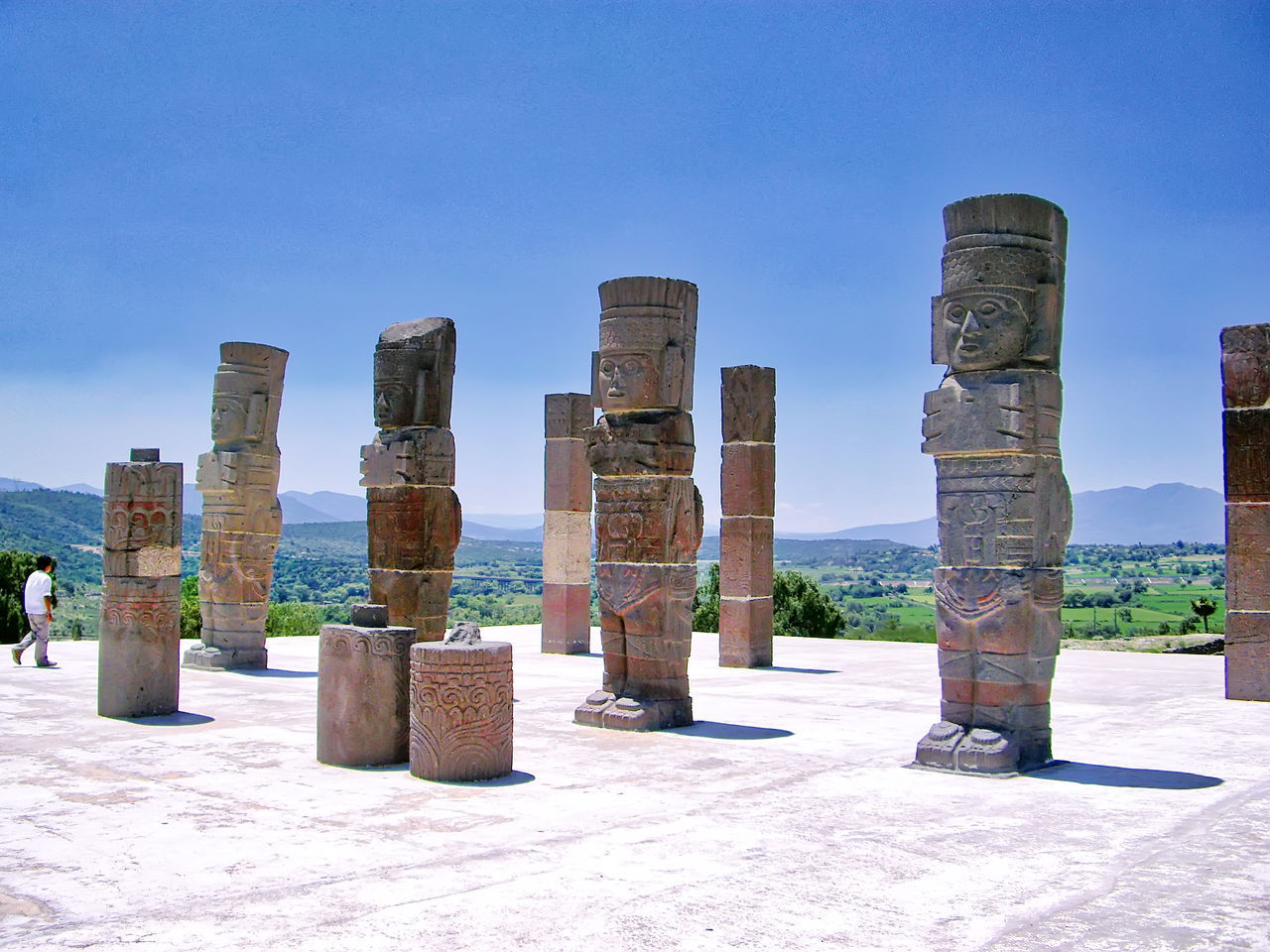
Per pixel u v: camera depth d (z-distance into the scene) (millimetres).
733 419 19516
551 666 19078
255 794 8789
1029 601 9984
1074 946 5504
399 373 15156
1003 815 8211
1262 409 14984
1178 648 26734
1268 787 9234
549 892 6281
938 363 10516
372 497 15250
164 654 12891
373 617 10172
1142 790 9102
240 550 17906
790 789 9078
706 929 5695
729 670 18703
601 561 12734
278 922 5781
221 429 17969
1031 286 10117
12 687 15258
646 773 9734
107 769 9789
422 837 7484
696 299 12938
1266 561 14891
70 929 5684
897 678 17422
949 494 10367
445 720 9320
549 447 22094
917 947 5477
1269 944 5539
